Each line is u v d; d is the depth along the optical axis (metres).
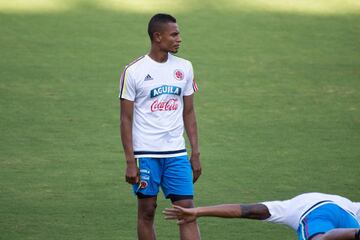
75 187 27.53
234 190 27.52
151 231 22.33
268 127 34.44
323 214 17.44
